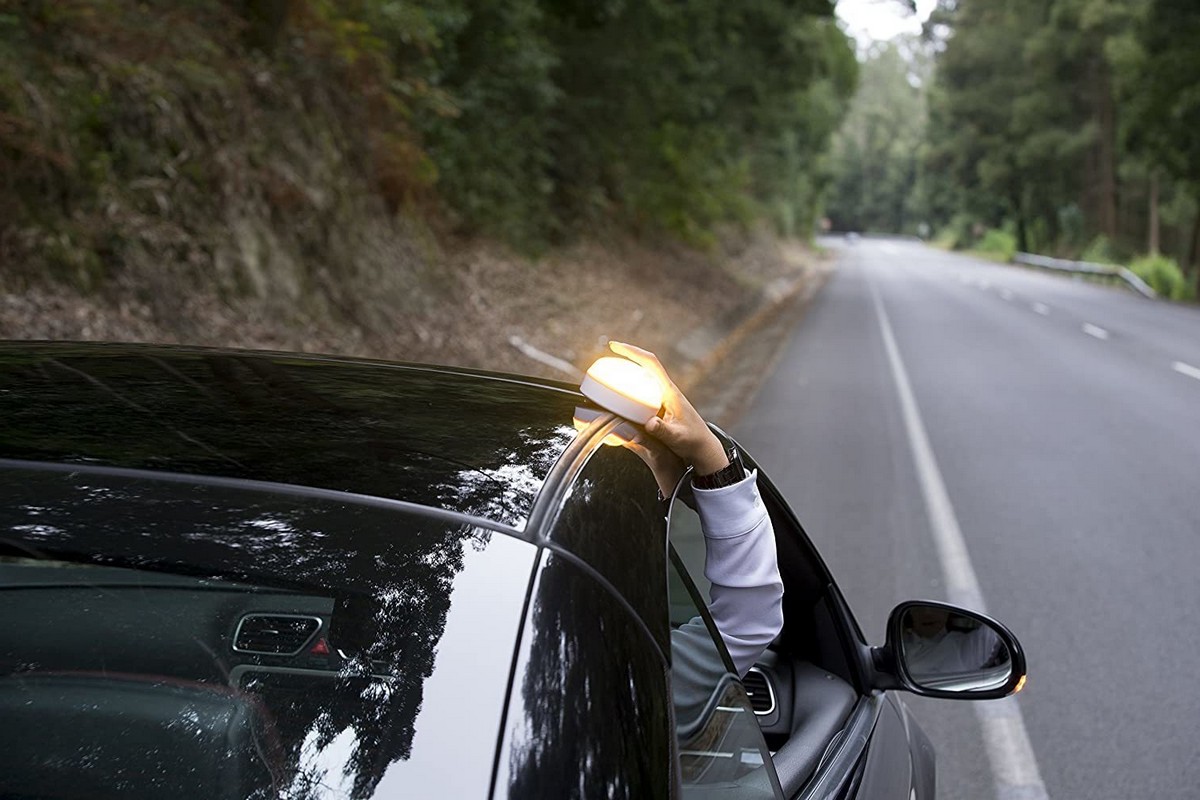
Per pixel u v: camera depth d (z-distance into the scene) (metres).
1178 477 10.31
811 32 31.23
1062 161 77.38
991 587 7.06
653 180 29.39
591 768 1.13
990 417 13.75
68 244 8.28
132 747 1.17
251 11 11.79
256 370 1.85
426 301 13.35
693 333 22.72
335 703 1.16
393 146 14.05
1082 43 68.38
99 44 9.52
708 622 1.67
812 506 9.19
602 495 1.43
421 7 15.66
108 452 1.34
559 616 1.20
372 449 1.42
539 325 16.16
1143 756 4.83
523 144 21.06
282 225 11.03
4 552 1.18
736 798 1.51
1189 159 40.88
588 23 22.42
